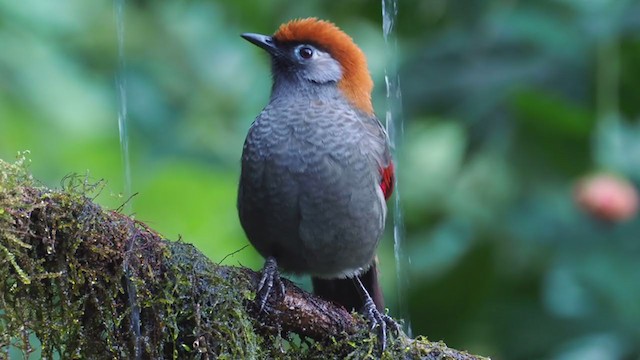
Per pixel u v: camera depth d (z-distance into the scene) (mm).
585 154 11445
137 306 7129
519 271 11922
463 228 12117
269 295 7832
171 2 14555
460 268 11906
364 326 8039
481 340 11891
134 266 7137
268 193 8773
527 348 11625
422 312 12023
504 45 11930
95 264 7086
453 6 12219
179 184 14523
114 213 7223
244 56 14891
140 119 14320
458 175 12219
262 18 13367
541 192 11680
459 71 11930
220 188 14688
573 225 11492
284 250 9078
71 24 14070
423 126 12875
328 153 8711
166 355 7277
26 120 13461
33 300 7066
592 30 11430
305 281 11594
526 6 11820
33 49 13641
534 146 11594
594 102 11664
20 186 6980
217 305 7305
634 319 11281
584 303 11414
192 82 14664
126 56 14500
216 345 7262
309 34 9547
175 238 14523
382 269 12438
